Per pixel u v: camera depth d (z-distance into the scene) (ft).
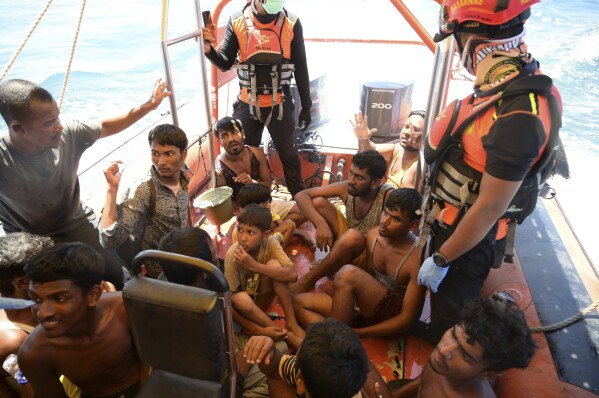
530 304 6.51
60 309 4.31
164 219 7.36
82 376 5.10
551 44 29.27
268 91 9.46
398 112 11.72
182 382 4.68
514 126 4.21
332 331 4.14
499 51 4.50
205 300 4.03
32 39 31.45
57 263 4.23
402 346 7.12
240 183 10.40
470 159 4.92
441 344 4.45
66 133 6.50
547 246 7.68
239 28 9.18
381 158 7.79
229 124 9.57
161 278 6.22
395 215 6.59
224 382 5.00
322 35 34.55
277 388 5.46
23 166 5.99
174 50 32.04
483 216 4.59
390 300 6.97
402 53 28.45
